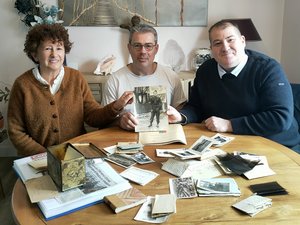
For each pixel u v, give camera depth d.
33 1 2.92
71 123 1.82
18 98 1.73
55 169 0.98
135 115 1.63
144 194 0.99
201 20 3.15
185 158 1.20
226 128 1.58
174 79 2.14
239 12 3.15
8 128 1.74
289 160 1.24
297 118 1.93
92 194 0.95
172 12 3.13
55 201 0.91
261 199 0.94
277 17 3.15
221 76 1.75
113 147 1.41
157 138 1.49
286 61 3.09
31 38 1.70
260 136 1.54
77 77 1.87
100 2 3.08
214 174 1.12
